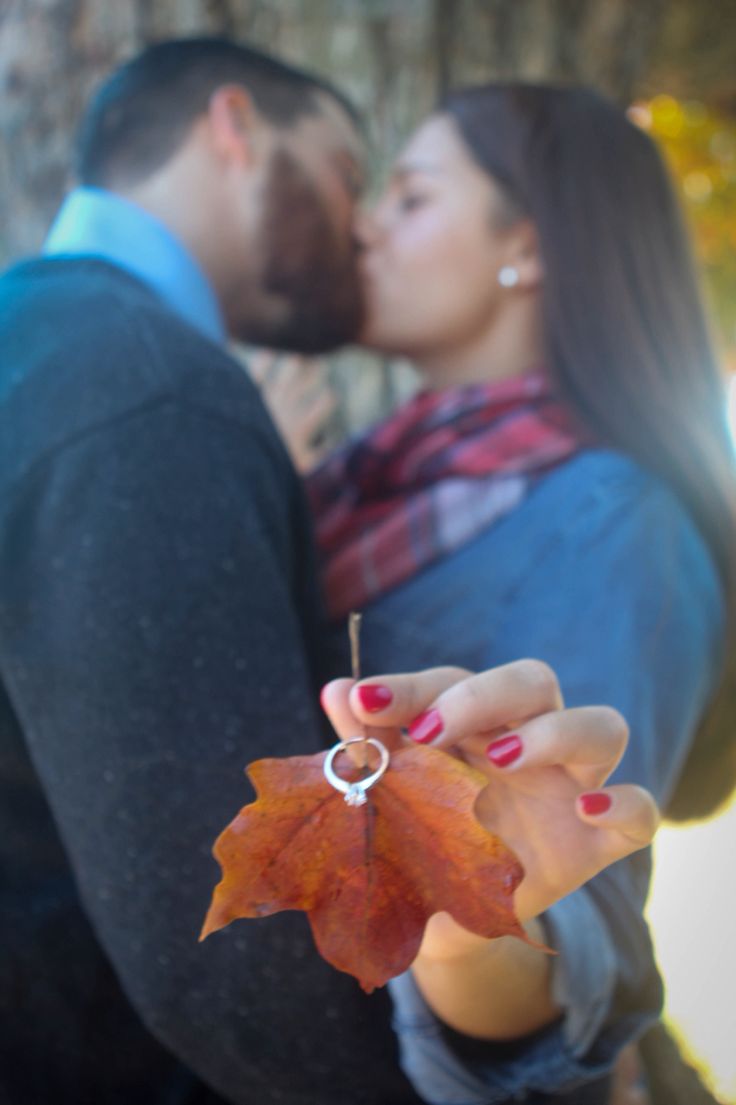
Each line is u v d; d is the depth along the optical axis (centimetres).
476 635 111
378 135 163
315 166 120
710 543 118
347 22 162
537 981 85
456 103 131
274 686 88
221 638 87
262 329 123
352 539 121
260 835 64
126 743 86
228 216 115
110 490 88
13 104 157
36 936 94
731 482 122
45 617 89
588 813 77
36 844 95
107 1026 95
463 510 116
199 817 85
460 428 122
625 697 104
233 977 85
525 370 128
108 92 115
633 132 129
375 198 163
